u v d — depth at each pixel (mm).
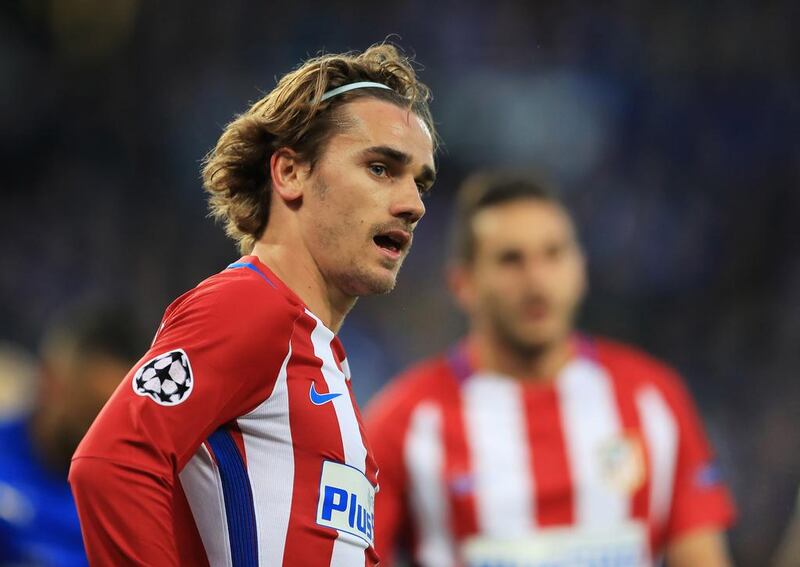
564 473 14891
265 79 48406
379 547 14508
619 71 48844
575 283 15539
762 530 35156
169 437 7223
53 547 12438
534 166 46781
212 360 7418
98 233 45750
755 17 49188
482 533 14773
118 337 12703
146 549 7043
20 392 16500
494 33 49375
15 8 51438
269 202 8594
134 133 48156
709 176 46938
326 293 8430
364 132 8297
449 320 41156
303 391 7844
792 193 46219
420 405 15180
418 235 44156
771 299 43625
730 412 39750
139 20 49844
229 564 7555
